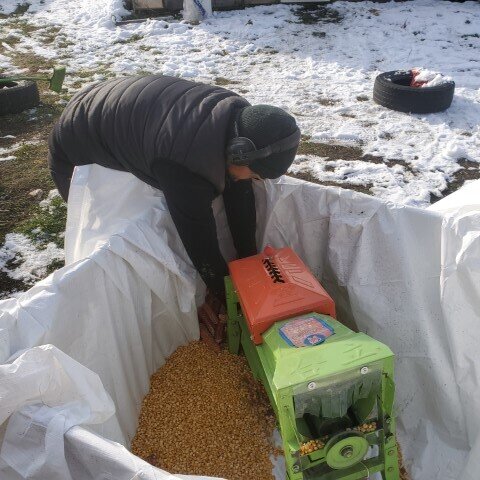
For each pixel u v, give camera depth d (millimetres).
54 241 3359
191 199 1918
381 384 1700
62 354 1477
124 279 1929
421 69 5121
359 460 1754
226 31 6910
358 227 2139
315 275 2461
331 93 5266
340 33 6742
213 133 1849
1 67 6074
